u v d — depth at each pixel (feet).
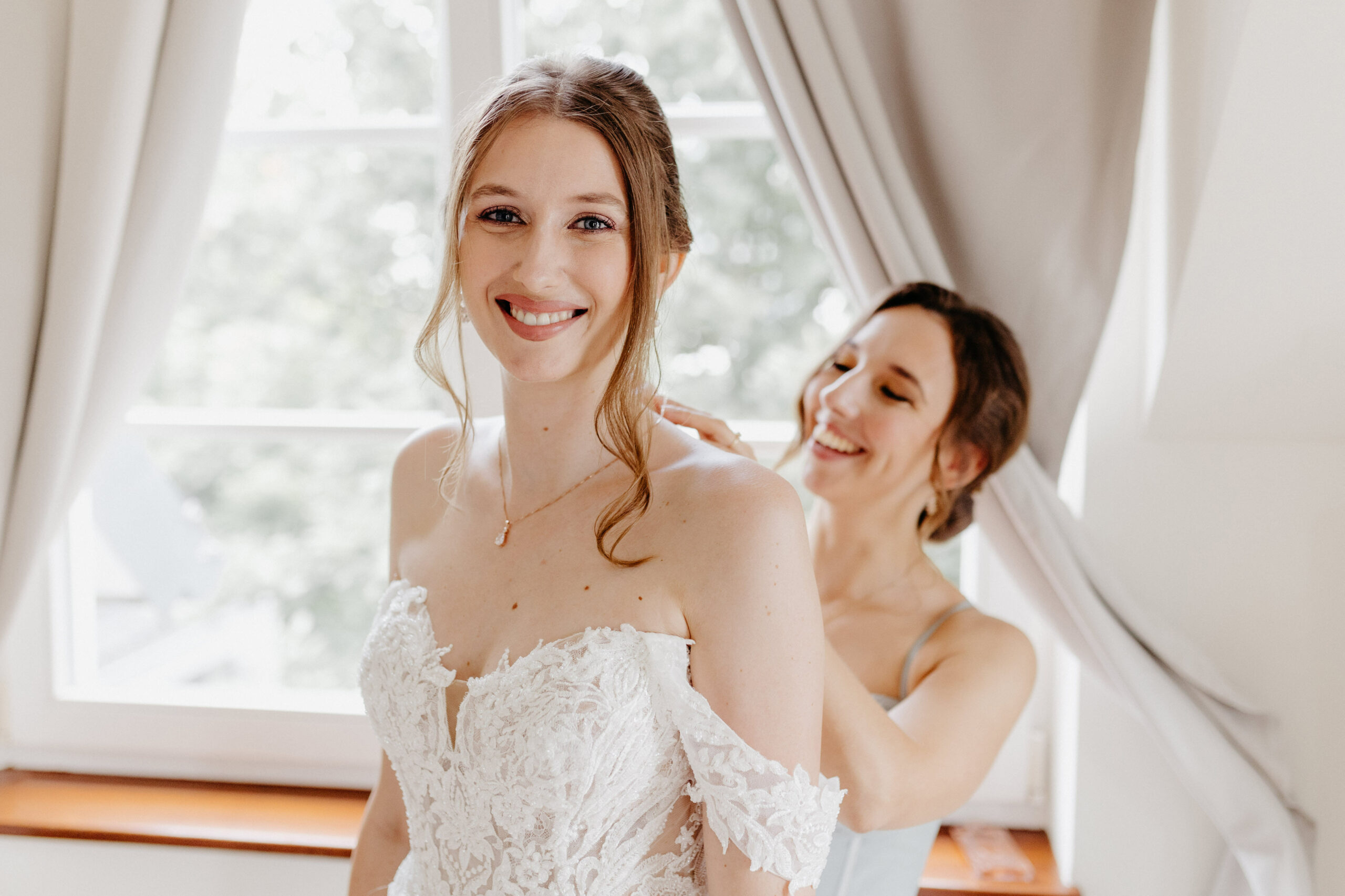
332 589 16.48
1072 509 5.40
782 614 2.81
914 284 4.52
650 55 14.99
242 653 16.31
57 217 4.78
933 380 4.33
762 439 5.81
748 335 16.16
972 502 4.82
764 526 2.83
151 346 5.07
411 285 16.22
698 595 2.85
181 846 5.52
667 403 4.08
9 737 6.35
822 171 4.61
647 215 2.95
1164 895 5.19
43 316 4.93
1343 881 5.01
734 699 2.81
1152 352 4.90
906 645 4.49
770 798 2.74
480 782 3.00
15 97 4.77
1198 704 4.80
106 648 13.10
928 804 3.79
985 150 4.75
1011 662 4.24
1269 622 5.07
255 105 14.80
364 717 6.08
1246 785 4.61
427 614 3.41
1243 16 3.72
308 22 14.82
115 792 6.04
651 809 3.00
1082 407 5.20
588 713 2.83
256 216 16.15
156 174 4.81
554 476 3.30
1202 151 4.16
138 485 13.74
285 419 5.96
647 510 3.03
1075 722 5.22
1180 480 5.10
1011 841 5.65
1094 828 5.21
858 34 4.67
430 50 14.92
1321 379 4.67
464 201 3.04
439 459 3.88
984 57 4.69
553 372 3.04
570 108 2.89
